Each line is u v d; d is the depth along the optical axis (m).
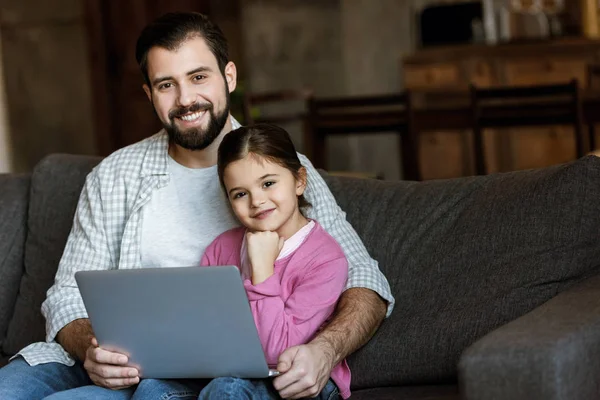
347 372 2.25
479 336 2.22
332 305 2.23
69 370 2.37
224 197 2.45
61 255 2.80
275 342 2.10
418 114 5.20
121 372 2.11
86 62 8.05
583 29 7.75
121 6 7.93
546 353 1.71
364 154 8.27
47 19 8.08
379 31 8.12
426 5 8.06
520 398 1.73
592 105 4.97
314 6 8.09
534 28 7.66
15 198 2.97
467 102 7.22
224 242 2.39
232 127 2.54
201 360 2.04
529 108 5.01
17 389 2.22
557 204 2.28
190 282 1.94
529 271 2.25
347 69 8.11
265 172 2.21
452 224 2.45
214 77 2.39
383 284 2.35
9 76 8.20
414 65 7.77
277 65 8.18
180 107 2.37
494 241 2.33
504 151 7.45
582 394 1.79
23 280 2.85
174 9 8.07
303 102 8.20
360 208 2.59
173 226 2.46
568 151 7.30
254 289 2.14
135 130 8.02
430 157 7.62
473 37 7.81
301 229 2.29
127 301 2.02
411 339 2.30
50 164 2.94
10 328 2.80
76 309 2.39
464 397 1.77
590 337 1.82
